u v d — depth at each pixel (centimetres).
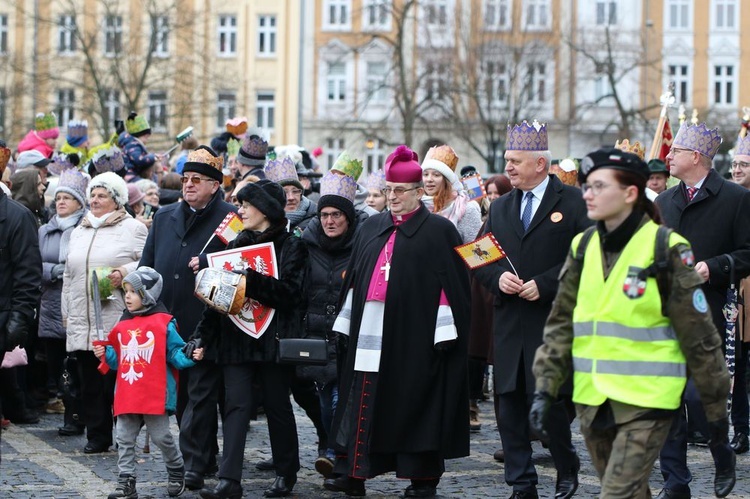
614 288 611
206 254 927
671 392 605
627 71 4756
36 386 1330
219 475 873
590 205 615
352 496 912
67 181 1204
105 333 1069
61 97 4894
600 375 611
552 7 5231
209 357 887
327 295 973
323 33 5472
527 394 837
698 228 926
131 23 4728
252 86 5366
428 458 893
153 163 1590
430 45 4806
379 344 891
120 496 887
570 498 796
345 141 5431
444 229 902
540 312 841
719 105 5516
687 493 847
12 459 1047
